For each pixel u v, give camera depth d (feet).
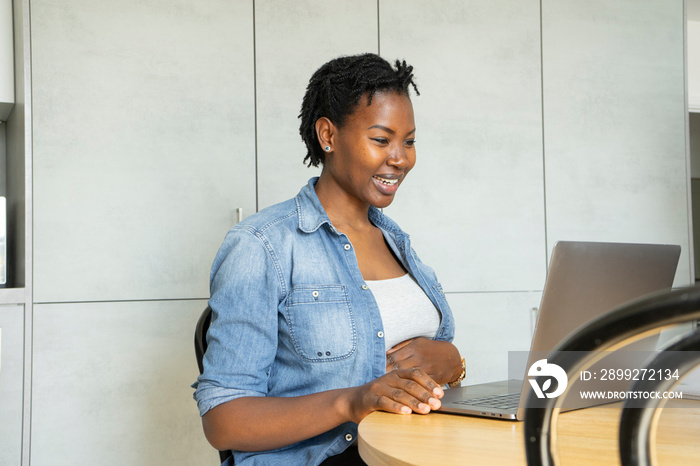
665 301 0.98
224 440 3.41
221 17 7.34
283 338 3.80
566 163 8.72
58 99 6.75
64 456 6.59
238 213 7.28
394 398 3.02
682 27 9.41
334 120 4.12
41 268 6.61
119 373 6.81
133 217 6.94
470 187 8.25
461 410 2.96
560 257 2.65
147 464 6.86
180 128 7.14
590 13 8.93
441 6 8.23
